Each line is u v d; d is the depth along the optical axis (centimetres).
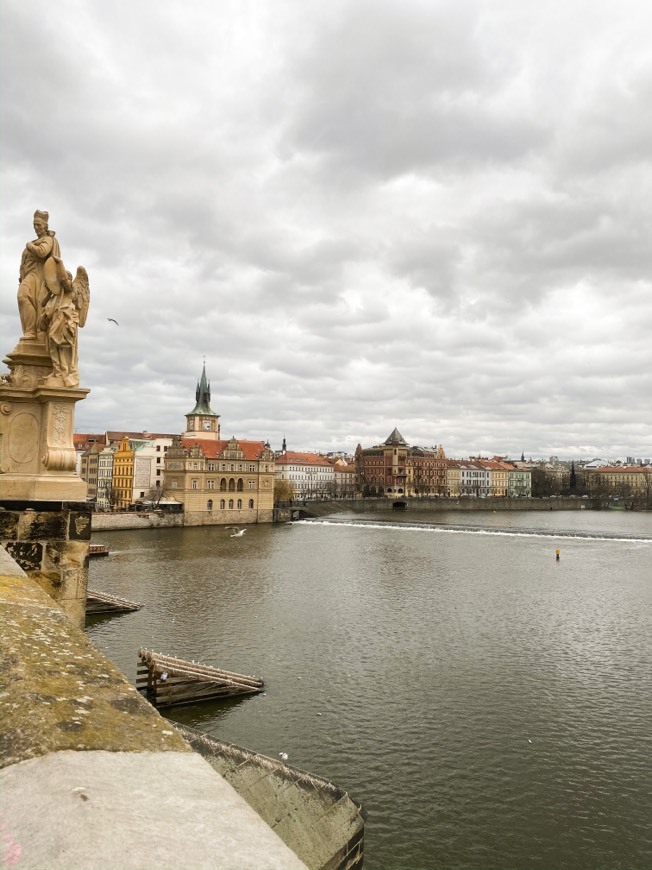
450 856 2211
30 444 1320
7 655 494
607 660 4306
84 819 284
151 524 13600
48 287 1312
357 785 2659
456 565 8675
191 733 1717
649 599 6431
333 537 12406
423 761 2862
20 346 1314
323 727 3216
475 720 3297
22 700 411
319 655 4381
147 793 322
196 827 291
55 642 551
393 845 2262
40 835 273
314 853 1560
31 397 1316
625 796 2586
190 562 8556
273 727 3219
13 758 344
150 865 252
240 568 8081
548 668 4131
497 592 6719
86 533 1291
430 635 4922
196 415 18025
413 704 3506
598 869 2155
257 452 16262
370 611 5722
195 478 14800
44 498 1267
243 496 15588
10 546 1220
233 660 4262
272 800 1619
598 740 3069
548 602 6238
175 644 4619
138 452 17412
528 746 3003
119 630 4981
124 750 369
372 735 3122
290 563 8612
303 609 5772
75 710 413
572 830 2359
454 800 2550
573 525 17212
